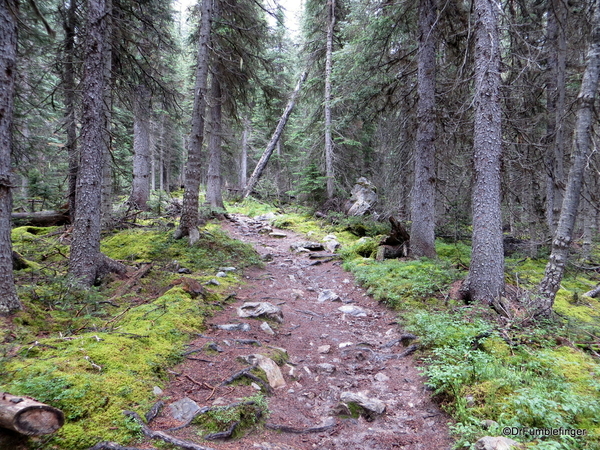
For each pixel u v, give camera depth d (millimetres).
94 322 5227
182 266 8836
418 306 6898
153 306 5895
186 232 10789
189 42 16172
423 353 5191
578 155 6070
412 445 3396
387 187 15555
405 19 10562
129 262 8438
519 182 10602
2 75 4512
